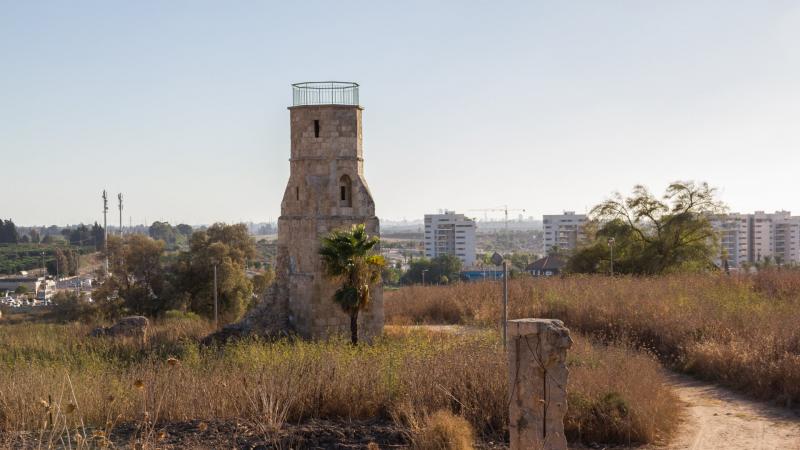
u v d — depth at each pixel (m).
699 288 45.28
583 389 22.02
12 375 24.75
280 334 38.22
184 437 19.62
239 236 70.75
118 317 62.03
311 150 39.00
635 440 20.73
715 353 29.03
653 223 69.19
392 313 49.09
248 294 65.00
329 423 21.30
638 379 23.38
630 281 50.88
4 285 132.00
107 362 29.84
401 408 21.22
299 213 39.00
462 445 18.59
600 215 70.31
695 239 67.50
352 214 38.88
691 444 20.48
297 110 39.19
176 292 62.91
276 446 19.06
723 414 23.52
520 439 16.00
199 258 63.75
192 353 31.17
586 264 69.75
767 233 195.88
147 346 35.78
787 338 28.33
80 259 188.25
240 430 20.23
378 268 36.31
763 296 43.06
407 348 28.44
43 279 136.38
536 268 110.25
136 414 21.34
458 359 23.95
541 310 42.16
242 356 28.80
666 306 37.44
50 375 24.05
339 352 27.89
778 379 25.42
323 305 37.97
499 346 27.30
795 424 22.25
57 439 18.38
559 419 15.76
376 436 20.00
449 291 53.78
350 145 39.16
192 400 22.09
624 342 32.12
